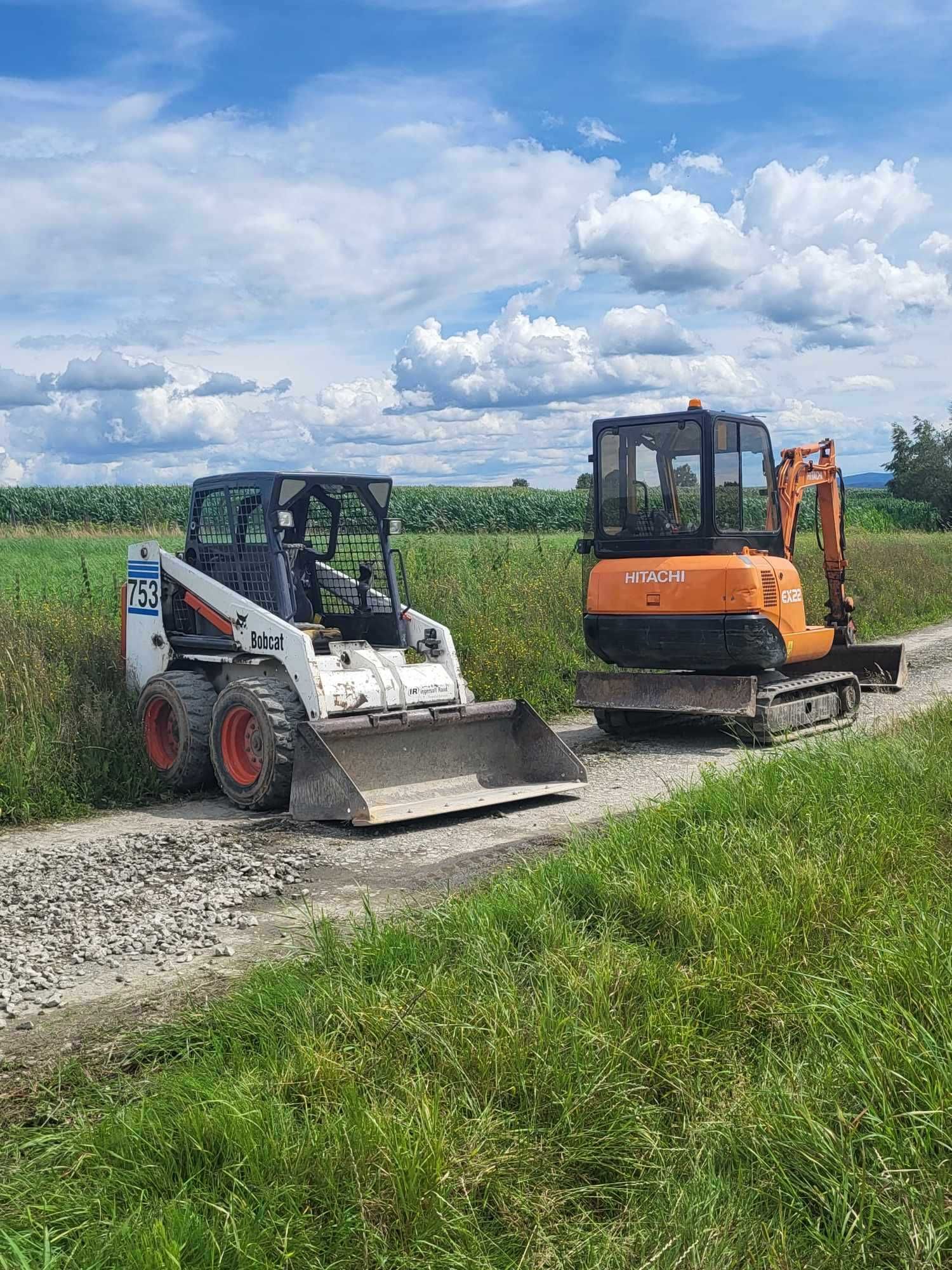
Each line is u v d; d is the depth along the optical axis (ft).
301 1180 9.62
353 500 30.53
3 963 16.28
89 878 20.48
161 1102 11.00
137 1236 8.81
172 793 28.91
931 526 189.67
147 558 31.04
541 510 137.39
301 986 13.43
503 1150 10.14
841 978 13.02
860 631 59.11
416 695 27.35
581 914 15.90
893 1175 9.48
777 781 21.35
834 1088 10.72
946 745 24.04
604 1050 11.49
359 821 23.34
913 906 14.88
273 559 28.27
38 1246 8.79
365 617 30.19
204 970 15.88
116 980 15.62
